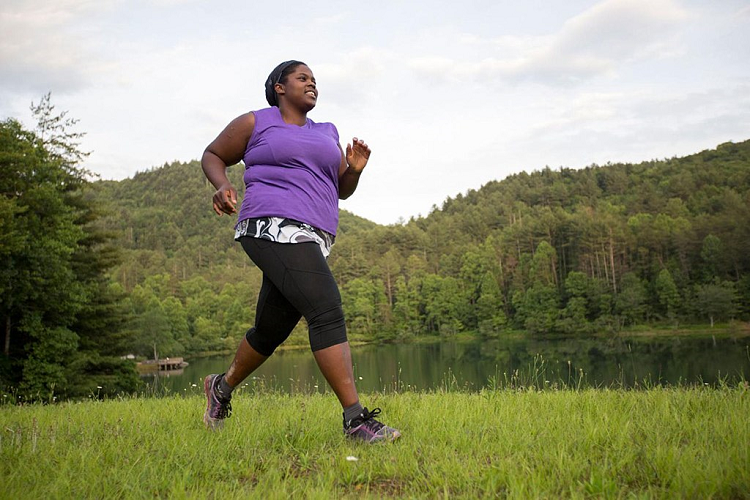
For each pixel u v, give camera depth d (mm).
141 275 170000
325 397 5254
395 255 167250
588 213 156625
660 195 171000
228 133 2869
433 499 1858
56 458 2434
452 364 58750
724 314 92000
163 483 2064
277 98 2945
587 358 56844
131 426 3299
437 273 150625
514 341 99812
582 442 2471
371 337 120938
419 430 2896
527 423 2984
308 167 2756
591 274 121125
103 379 24344
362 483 2104
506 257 139375
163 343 89875
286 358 61531
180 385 26625
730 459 2000
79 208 26156
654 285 106750
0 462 2330
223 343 112250
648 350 64438
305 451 2582
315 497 1810
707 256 106250
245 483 2104
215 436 2857
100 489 1980
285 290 2670
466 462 2191
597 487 1825
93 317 25734
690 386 4516
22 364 21812
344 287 146500
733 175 171000
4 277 19391
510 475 1956
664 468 2012
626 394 4250
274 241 2664
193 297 145000
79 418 4094
